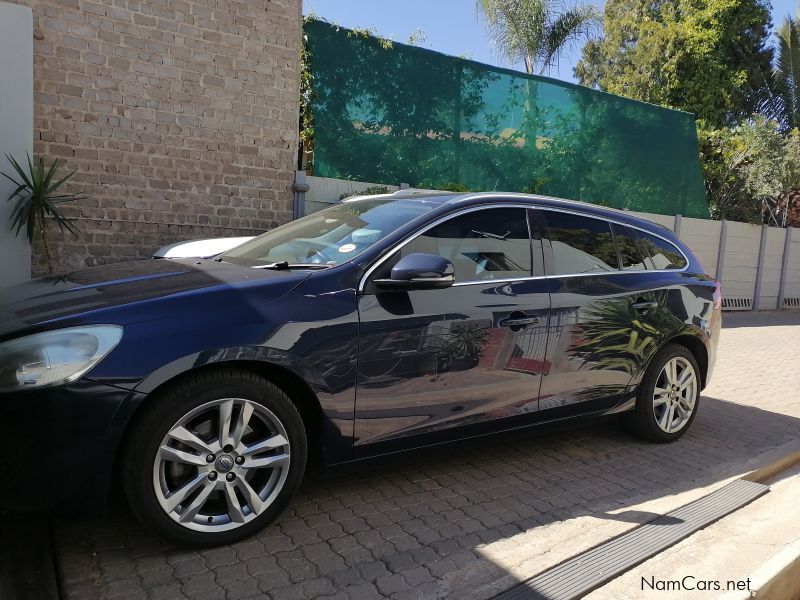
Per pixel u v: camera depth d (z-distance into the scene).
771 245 15.48
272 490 3.00
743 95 22.94
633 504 3.68
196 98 7.47
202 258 4.10
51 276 3.57
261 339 2.86
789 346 10.28
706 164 16.20
